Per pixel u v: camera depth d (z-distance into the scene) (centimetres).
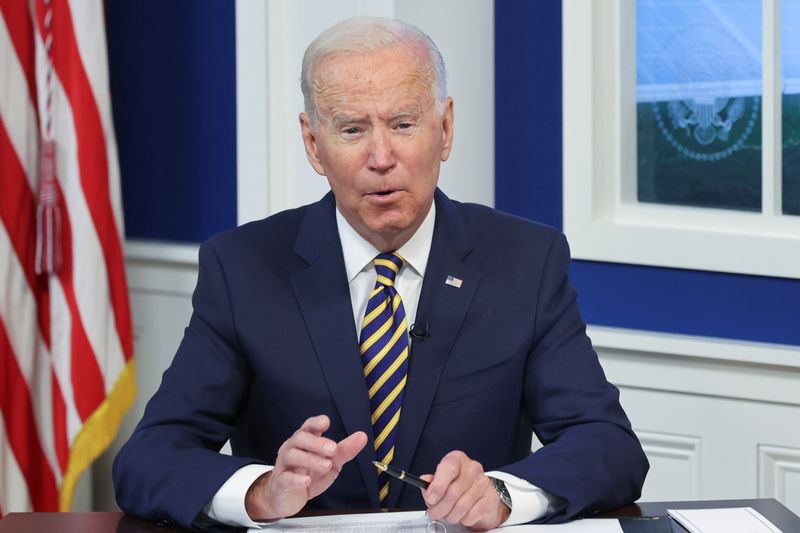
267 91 605
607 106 563
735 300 543
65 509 592
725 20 545
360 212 334
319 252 361
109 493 679
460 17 572
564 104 560
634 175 569
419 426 344
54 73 585
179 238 659
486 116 582
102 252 590
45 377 601
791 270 528
